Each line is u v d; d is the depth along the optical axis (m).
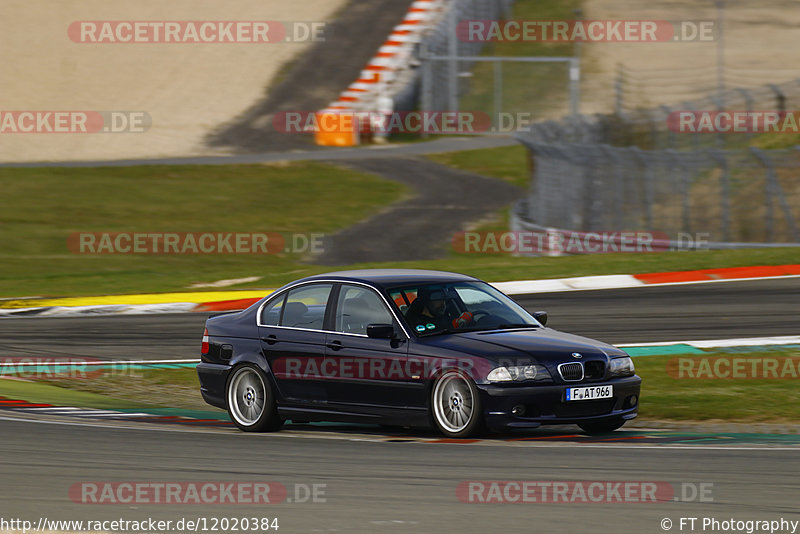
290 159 153.62
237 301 69.00
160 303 68.75
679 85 186.38
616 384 31.67
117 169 145.75
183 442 31.53
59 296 72.50
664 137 121.56
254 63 197.62
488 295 34.62
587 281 69.75
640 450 28.98
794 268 70.56
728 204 82.31
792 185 91.00
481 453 28.75
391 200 129.62
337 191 134.50
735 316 56.59
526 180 142.00
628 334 53.19
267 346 34.12
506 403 30.23
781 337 50.53
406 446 30.23
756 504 22.66
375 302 33.16
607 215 88.19
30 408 38.91
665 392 39.91
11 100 181.25
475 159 155.12
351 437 32.47
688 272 70.69
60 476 26.53
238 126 173.12
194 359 50.94
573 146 89.62
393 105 177.12
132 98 184.12
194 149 161.25
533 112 183.12
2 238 107.50
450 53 185.38
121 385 45.06
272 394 33.78
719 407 37.00
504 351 30.94
